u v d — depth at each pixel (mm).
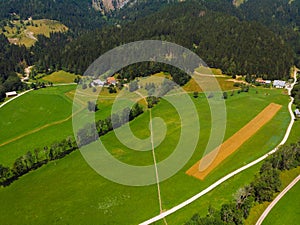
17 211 93125
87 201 93812
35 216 90250
